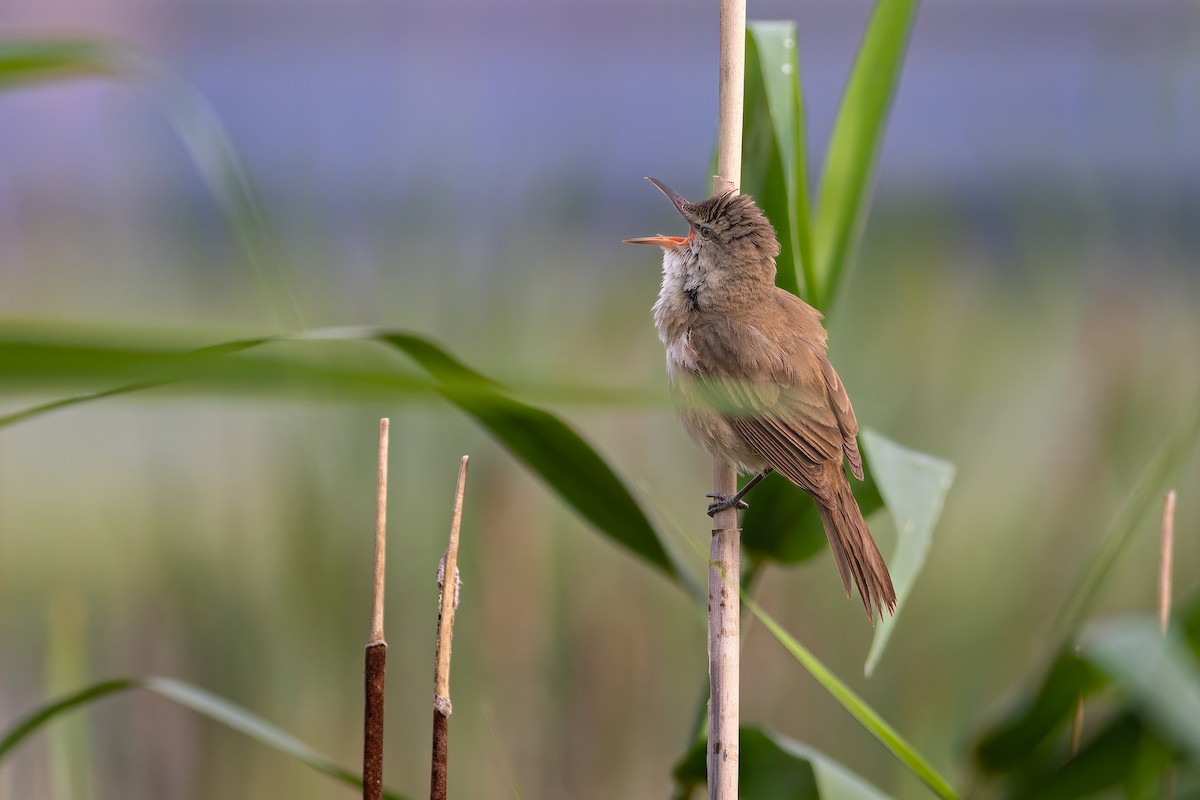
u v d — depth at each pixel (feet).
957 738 31.40
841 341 40.45
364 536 33.01
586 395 7.70
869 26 22.44
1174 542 35.88
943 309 42.60
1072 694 20.27
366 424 32.68
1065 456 37.78
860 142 22.59
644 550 20.70
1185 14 40.88
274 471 36.27
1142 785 19.22
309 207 38.19
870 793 19.58
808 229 22.00
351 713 32.81
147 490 40.40
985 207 49.14
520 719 33.17
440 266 37.91
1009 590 36.14
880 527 37.88
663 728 34.12
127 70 16.21
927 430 38.65
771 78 21.63
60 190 54.85
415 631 33.12
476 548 33.45
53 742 22.38
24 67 15.79
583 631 34.04
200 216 50.21
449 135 38.42
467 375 17.03
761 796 20.42
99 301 46.60
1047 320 42.45
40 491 42.32
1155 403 37.11
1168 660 17.54
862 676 34.53
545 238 41.34
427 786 32.76
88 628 35.55
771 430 23.09
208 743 33.30
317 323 35.96
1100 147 43.21
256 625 33.78
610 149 43.16
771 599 35.27
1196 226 42.14
